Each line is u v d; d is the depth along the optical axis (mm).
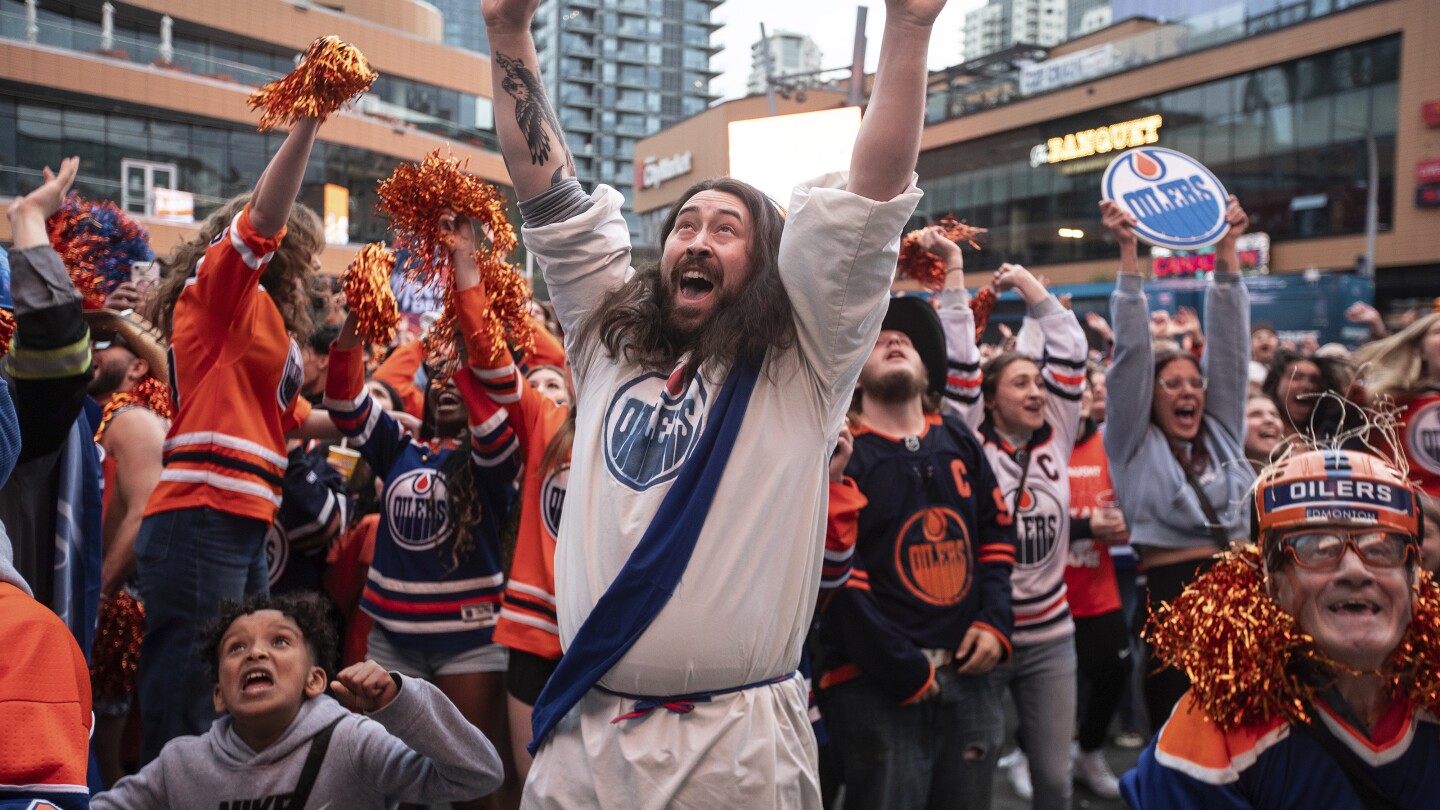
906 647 3055
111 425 3438
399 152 34406
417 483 3553
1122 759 4938
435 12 44469
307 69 2752
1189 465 4199
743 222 2049
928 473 3301
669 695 1820
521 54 2232
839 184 1979
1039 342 4793
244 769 2463
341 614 4012
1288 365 5012
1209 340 4301
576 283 2215
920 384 3387
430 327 3500
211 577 2979
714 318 1970
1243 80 32688
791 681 1943
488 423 3326
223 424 3021
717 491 1835
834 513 3018
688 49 170250
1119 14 55625
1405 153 29750
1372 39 29969
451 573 3500
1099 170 35594
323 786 2459
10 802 1188
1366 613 1848
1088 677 4457
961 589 3264
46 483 2512
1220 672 1898
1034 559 3799
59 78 28281
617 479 1913
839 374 1944
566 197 2211
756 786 1796
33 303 2346
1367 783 1872
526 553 3236
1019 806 4320
